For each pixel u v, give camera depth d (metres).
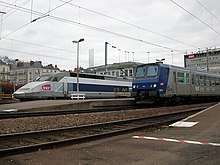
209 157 6.51
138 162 6.27
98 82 39.44
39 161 6.57
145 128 11.93
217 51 72.56
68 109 21.27
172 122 14.01
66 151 7.61
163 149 7.48
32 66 116.94
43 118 14.85
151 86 22.25
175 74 23.67
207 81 29.56
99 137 9.60
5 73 108.00
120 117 16.14
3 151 7.05
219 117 13.69
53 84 32.53
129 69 64.69
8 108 20.14
